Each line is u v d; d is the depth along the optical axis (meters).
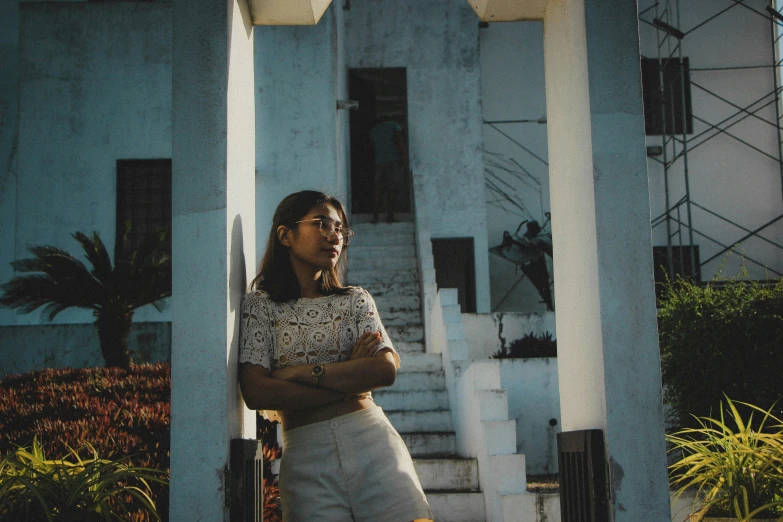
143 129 12.52
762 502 4.23
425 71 15.46
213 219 3.32
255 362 3.26
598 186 3.44
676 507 4.96
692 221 15.69
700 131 15.96
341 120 13.05
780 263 15.50
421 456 7.38
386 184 13.32
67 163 12.45
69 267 10.39
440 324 8.72
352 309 3.33
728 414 6.61
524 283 15.61
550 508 5.81
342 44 14.18
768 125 15.93
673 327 7.04
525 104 16.11
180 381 3.22
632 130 3.49
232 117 3.50
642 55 16.11
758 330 6.60
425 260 10.44
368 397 3.25
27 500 3.57
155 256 11.20
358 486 3.04
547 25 4.14
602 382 3.34
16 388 8.66
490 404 6.57
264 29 11.30
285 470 3.13
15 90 13.62
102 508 3.60
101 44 12.63
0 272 13.23
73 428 6.43
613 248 3.41
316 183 11.05
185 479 3.16
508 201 15.89
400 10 15.55
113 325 10.48
